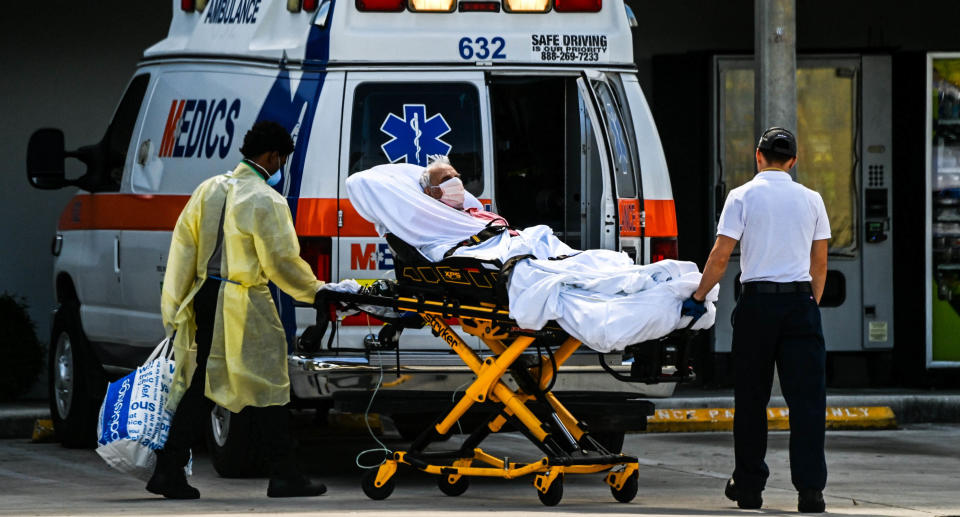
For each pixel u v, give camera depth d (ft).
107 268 100.07
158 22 133.39
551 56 84.94
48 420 111.14
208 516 68.85
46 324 132.26
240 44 89.66
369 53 82.89
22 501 77.92
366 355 79.87
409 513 69.26
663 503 78.23
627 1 138.62
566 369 81.97
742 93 131.64
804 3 141.18
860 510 75.66
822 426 72.74
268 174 77.00
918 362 134.21
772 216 72.74
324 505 74.13
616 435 88.89
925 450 105.70
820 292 74.23
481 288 73.46
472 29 84.23
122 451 75.87
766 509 74.79
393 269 81.15
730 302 132.16
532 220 90.63
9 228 130.93
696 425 116.78
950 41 141.79
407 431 111.04
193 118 92.58
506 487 83.82
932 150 132.57
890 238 133.80
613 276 71.72
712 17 140.05
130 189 98.12
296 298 75.20
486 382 74.38
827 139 133.39
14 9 130.11
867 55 133.28
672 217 88.89
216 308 75.36
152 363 76.74
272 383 75.51
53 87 131.23
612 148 86.38
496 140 90.27
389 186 75.77
